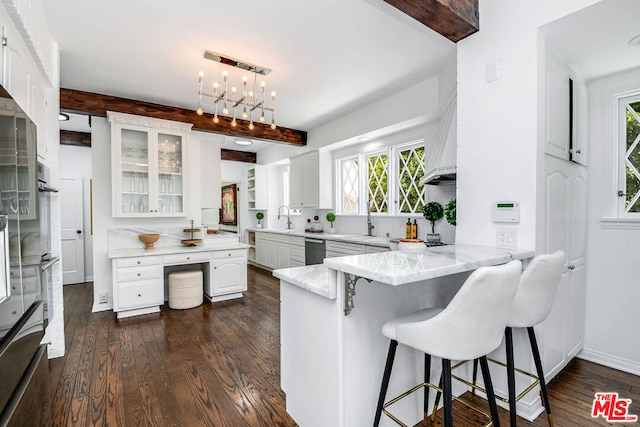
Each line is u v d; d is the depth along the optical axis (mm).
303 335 1709
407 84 3469
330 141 4926
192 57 2830
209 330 3174
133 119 3824
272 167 7250
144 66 2984
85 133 5258
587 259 2486
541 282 1481
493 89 1967
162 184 4152
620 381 2145
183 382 2184
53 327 2568
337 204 5395
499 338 1240
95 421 1774
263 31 2439
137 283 3621
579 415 1801
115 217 3842
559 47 1955
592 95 2465
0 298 1113
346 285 1444
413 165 4184
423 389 1805
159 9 2158
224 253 4223
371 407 1571
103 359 2529
